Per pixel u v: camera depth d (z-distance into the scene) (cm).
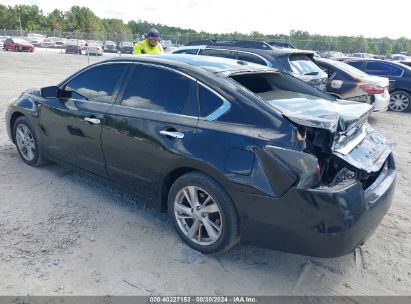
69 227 360
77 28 10050
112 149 372
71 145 420
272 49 808
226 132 295
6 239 333
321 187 265
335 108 316
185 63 353
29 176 465
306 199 263
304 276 312
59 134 430
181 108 329
